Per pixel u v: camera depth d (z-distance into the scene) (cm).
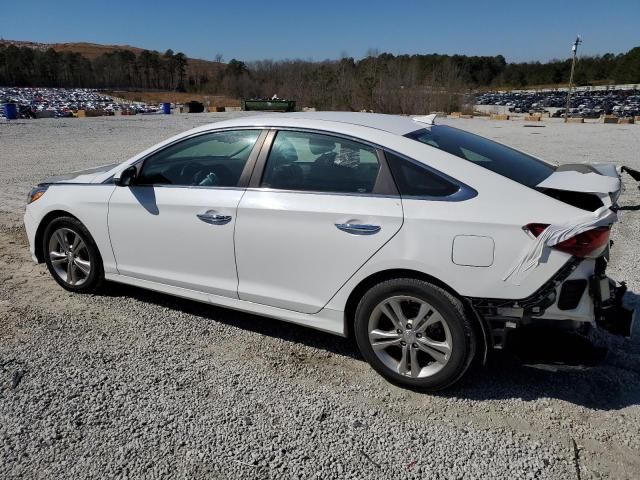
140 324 398
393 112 4325
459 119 3731
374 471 250
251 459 257
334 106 4656
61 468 250
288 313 344
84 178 441
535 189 285
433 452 262
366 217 303
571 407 296
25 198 848
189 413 292
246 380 325
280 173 341
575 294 274
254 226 340
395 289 300
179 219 371
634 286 457
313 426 282
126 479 244
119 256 412
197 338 378
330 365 343
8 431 276
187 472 249
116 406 297
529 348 290
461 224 281
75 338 375
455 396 307
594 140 1966
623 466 251
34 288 466
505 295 277
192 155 380
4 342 369
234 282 360
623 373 328
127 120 3212
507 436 273
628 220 696
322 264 321
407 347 307
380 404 301
